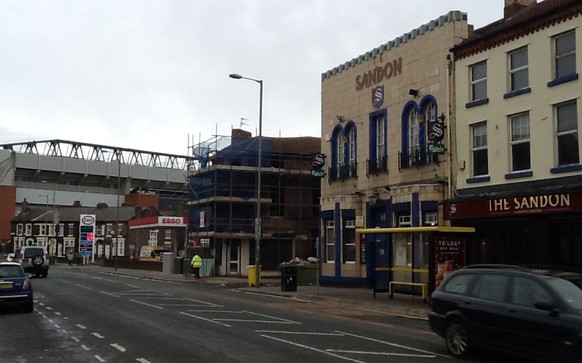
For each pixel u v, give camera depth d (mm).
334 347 11828
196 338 12914
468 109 22547
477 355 10859
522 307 9633
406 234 22422
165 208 97188
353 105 29844
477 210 21016
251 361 10258
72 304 20703
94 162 109562
